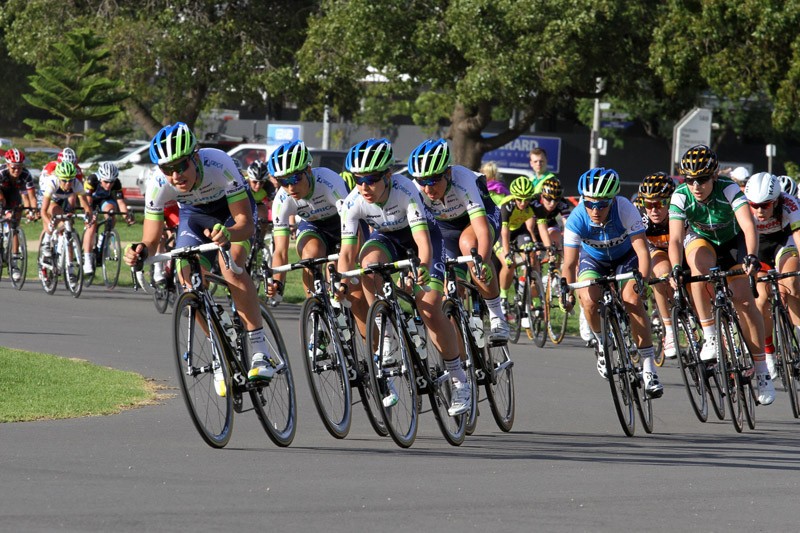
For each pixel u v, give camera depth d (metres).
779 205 27.16
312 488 16.33
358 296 21.05
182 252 18.72
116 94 87.81
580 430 23.27
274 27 98.19
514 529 14.42
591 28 78.31
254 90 97.81
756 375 25.41
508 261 37.44
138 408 23.42
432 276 20.64
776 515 15.88
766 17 72.06
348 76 90.44
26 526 13.63
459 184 22.02
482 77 78.94
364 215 20.73
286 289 49.28
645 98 96.75
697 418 25.80
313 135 135.00
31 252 57.38
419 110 127.00
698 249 25.53
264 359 19.28
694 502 16.45
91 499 15.17
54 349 30.86
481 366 22.30
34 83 85.69
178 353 18.20
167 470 17.30
